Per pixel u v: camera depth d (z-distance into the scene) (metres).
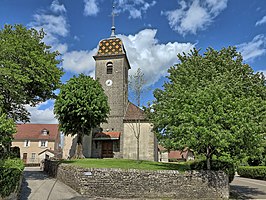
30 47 18.41
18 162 13.62
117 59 34.38
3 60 16.78
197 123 12.70
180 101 14.06
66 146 32.59
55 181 17.47
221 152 14.55
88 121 27.59
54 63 19.97
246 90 19.39
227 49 22.28
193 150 14.94
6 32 19.50
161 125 15.23
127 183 13.19
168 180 13.39
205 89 14.03
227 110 13.15
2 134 12.77
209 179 13.65
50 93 20.55
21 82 17.52
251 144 13.52
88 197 12.66
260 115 14.11
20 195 12.29
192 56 22.53
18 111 20.41
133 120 31.08
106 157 30.70
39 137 51.38
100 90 28.97
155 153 30.78
